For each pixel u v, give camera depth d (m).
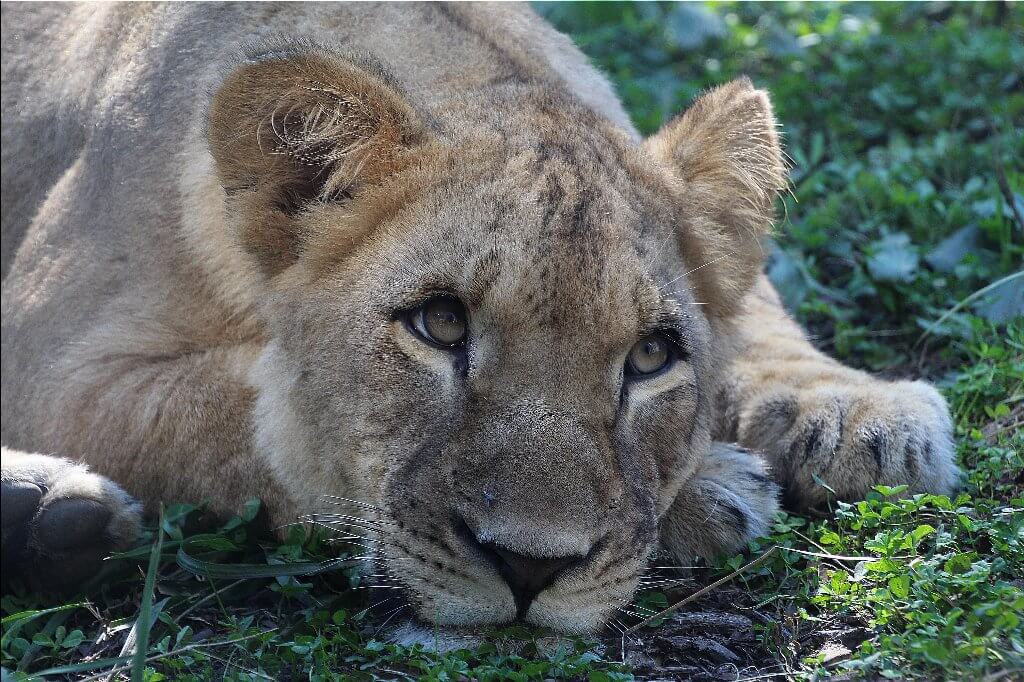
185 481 9.45
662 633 8.33
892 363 12.27
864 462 9.79
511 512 7.41
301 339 8.69
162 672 7.97
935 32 17.78
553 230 8.00
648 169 9.08
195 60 10.14
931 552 8.36
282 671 7.86
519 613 7.61
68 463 9.17
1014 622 7.11
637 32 18.67
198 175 9.55
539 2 19.34
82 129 11.06
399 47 9.70
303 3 10.09
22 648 8.18
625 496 7.95
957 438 10.52
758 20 19.02
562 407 7.72
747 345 10.68
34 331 10.27
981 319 11.93
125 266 9.97
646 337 8.32
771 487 9.80
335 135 8.54
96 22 11.41
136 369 9.69
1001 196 13.21
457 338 8.03
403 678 7.64
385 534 8.02
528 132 8.73
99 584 9.01
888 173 14.62
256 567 8.59
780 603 8.51
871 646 7.59
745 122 9.72
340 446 8.45
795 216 14.66
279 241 8.84
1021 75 16.48
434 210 8.30
